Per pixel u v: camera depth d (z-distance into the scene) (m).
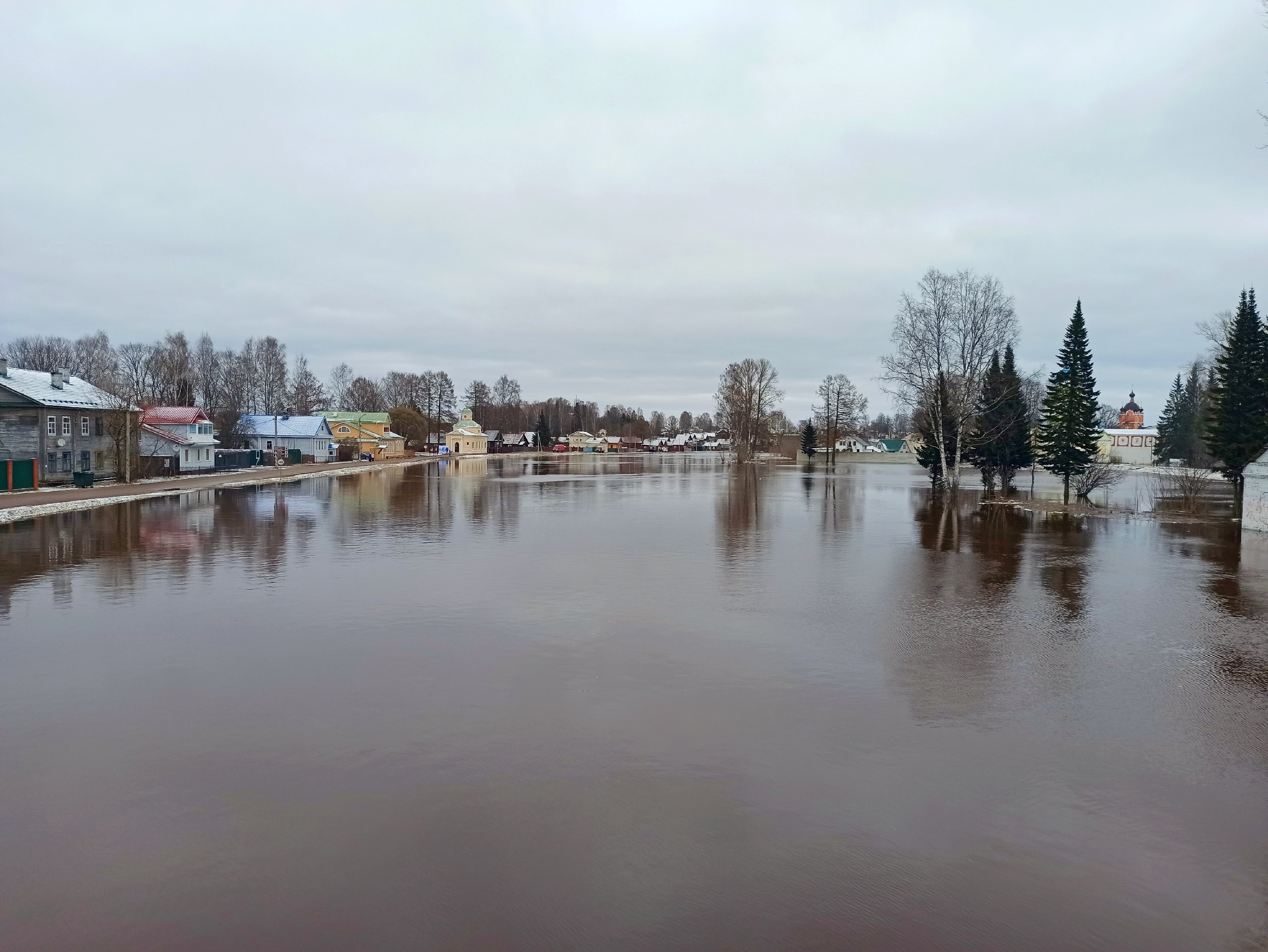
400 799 8.33
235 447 84.88
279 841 7.48
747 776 8.95
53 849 7.34
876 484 62.53
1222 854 7.46
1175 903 6.69
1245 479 32.06
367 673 12.53
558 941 6.11
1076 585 20.16
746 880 6.94
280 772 8.94
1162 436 99.12
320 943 6.05
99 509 36.88
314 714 10.73
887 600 18.19
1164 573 22.09
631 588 19.38
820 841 7.60
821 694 11.73
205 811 8.05
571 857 7.27
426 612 16.67
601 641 14.49
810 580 20.66
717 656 13.62
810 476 76.38
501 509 39.88
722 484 61.50
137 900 6.57
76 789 8.52
